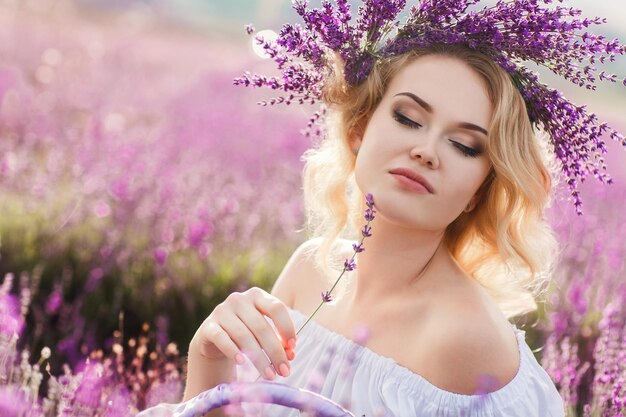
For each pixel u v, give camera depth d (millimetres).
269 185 5539
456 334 1661
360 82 1923
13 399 1963
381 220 1813
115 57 11664
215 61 13555
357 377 1772
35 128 6180
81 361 3238
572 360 2760
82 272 3932
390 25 1898
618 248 4699
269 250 4469
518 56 1834
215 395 1501
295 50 1935
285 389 1482
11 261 3912
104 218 4254
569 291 3568
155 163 4977
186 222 4258
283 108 9461
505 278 2123
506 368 1677
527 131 1805
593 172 1843
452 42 1766
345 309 1944
